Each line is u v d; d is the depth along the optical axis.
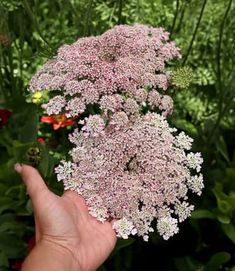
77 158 0.24
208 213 0.31
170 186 0.23
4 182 0.31
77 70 0.25
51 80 0.25
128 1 0.37
